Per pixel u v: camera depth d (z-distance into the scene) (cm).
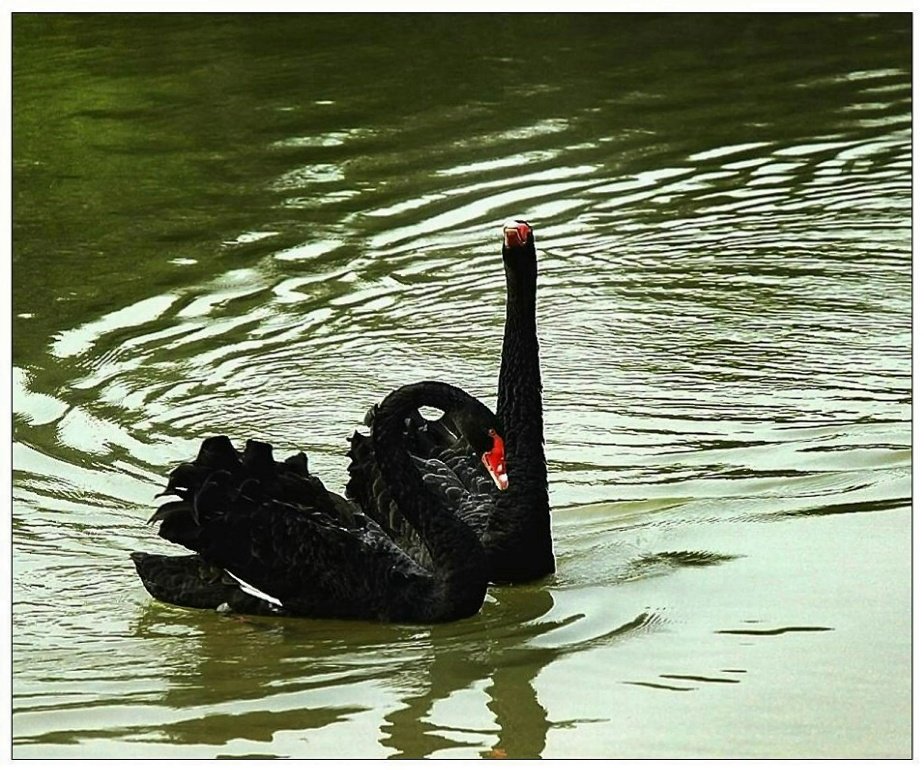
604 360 1559
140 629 1076
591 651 1011
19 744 898
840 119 2267
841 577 1104
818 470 1303
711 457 1338
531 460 1125
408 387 1080
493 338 1614
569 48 2642
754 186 2027
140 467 1341
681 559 1153
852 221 1911
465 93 2388
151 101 2345
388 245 1845
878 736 883
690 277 1770
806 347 1574
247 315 1664
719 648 1004
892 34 2717
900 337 1591
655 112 2303
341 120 2258
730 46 2662
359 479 1188
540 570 1129
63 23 2744
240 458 1149
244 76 2464
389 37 2692
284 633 1068
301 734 909
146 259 1802
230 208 1948
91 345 1590
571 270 1792
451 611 1067
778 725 898
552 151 2136
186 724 923
